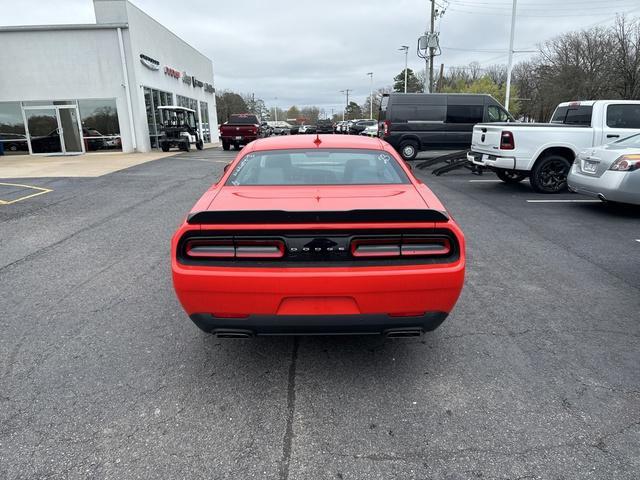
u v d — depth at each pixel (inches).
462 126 629.6
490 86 2271.2
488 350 129.5
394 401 106.9
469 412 102.7
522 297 166.1
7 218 300.4
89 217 303.0
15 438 95.1
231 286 100.8
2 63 804.0
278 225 101.1
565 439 93.8
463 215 300.2
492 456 89.4
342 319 103.3
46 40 800.3
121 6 796.0
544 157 375.9
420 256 103.7
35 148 831.1
